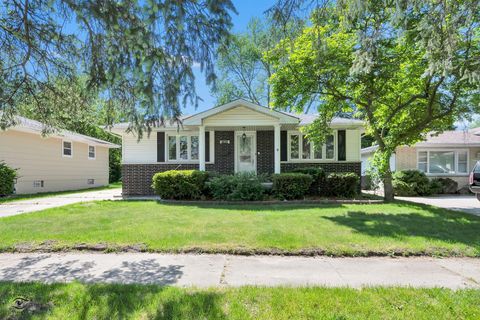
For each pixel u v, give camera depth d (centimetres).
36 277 385
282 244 511
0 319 270
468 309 283
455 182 1593
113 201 1141
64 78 564
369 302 299
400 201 1105
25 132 1486
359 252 479
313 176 1213
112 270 411
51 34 479
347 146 1377
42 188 1608
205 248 498
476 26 562
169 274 395
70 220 723
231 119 1210
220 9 367
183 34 392
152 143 1404
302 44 880
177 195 1123
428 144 1648
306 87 1023
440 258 466
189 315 273
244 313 277
